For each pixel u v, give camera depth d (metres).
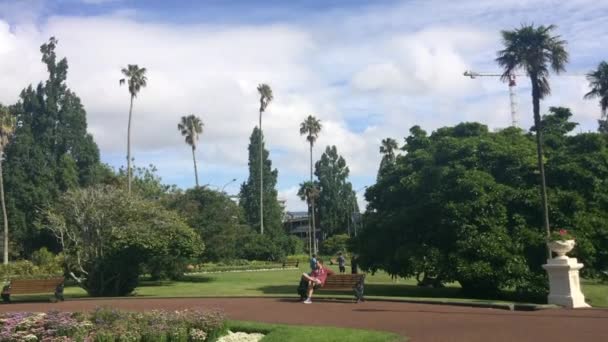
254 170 90.25
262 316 14.29
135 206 25.70
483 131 28.88
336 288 18.36
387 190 27.17
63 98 64.75
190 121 79.81
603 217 22.91
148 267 31.48
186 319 11.09
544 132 27.91
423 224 24.28
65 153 62.91
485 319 12.71
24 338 10.40
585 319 12.28
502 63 20.84
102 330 10.37
